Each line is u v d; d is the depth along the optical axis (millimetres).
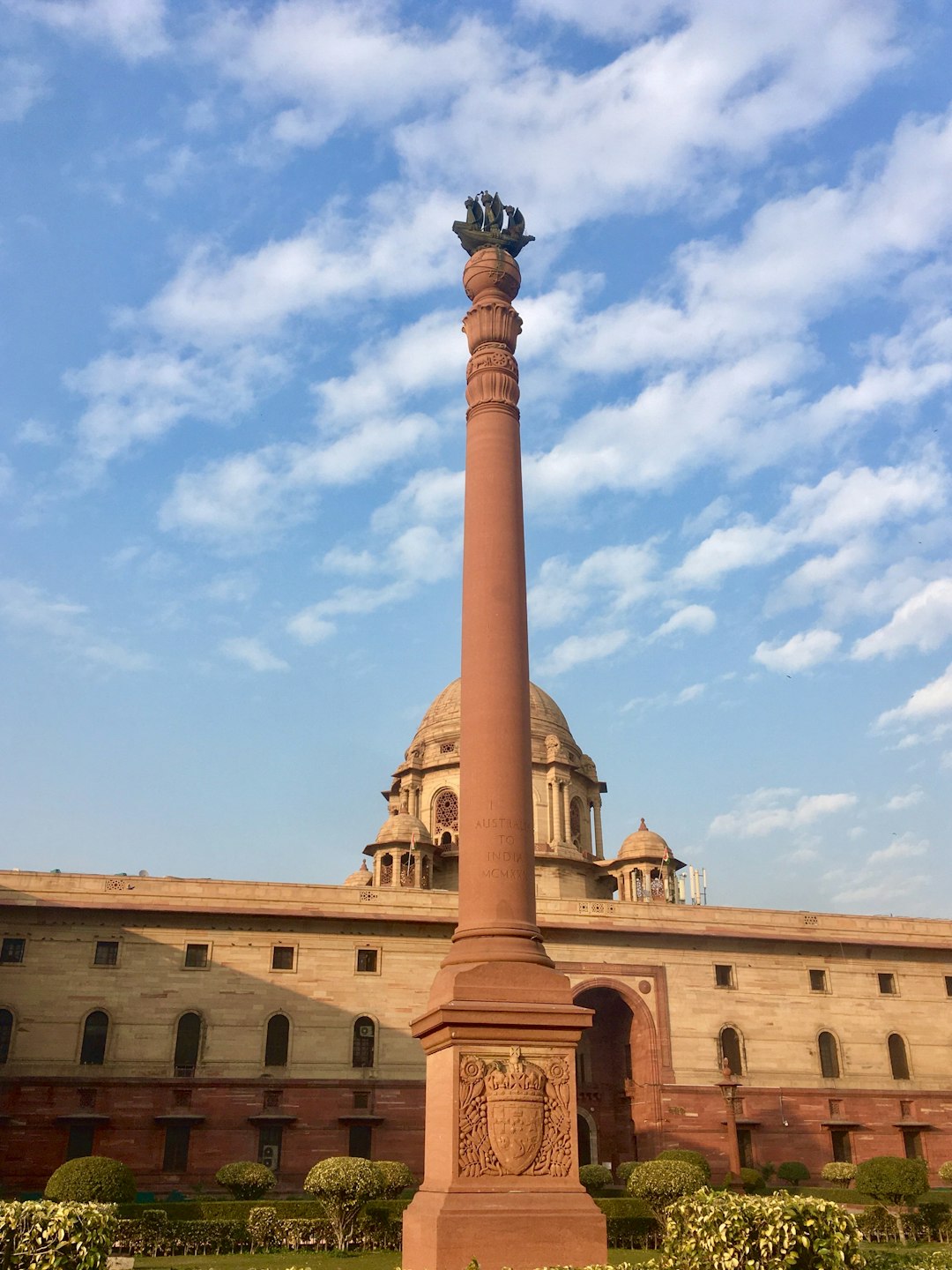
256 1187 41844
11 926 49938
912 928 62031
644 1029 55625
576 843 69688
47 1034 48562
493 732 20703
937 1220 36375
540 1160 18109
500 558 21984
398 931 54219
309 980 52344
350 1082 50812
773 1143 55031
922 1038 59812
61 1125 47156
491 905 19859
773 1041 57219
